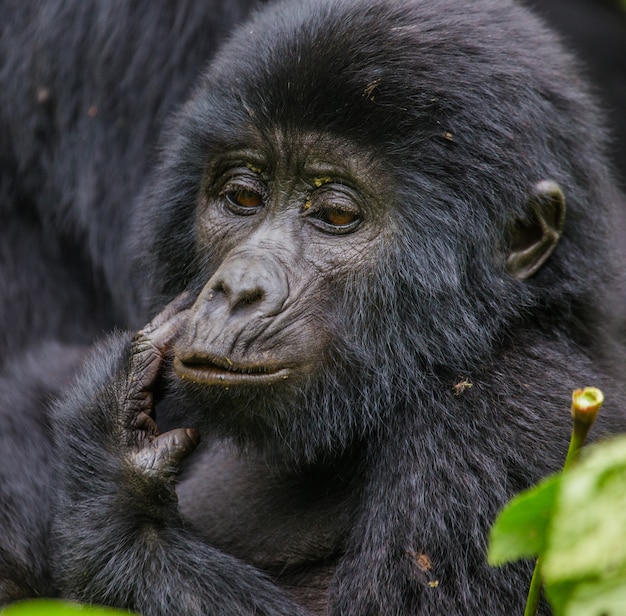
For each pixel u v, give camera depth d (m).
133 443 9.33
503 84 9.47
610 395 9.57
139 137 13.18
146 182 12.62
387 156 9.11
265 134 9.32
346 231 9.25
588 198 10.09
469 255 9.34
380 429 9.50
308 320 9.05
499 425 9.04
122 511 9.11
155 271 10.77
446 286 9.32
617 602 4.89
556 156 9.76
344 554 9.21
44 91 13.52
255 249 9.10
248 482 10.38
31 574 11.16
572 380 9.41
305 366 9.02
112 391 9.48
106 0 13.28
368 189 9.16
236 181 9.60
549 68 10.12
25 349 13.87
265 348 8.79
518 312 9.57
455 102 9.17
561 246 9.80
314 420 9.25
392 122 9.05
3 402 12.18
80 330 14.30
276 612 8.91
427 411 9.29
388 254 9.23
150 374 9.48
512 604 8.48
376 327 9.34
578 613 4.96
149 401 9.47
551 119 9.77
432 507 8.79
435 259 9.26
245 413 9.05
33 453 11.79
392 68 9.11
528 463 8.82
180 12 13.13
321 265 9.18
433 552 8.66
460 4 10.03
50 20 13.41
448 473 8.88
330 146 9.13
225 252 9.62
